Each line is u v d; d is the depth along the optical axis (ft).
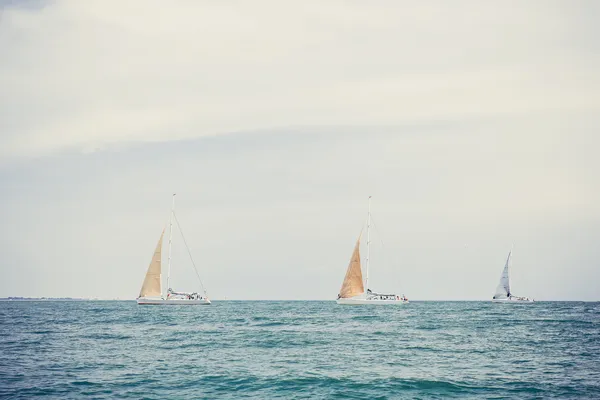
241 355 116.26
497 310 368.68
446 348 128.88
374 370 97.35
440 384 85.10
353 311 340.39
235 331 176.14
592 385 84.64
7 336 155.94
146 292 366.63
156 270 364.79
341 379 88.69
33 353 117.91
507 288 497.46
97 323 215.92
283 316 272.92
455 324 210.59
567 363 105.91
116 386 82.89
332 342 141.59
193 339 148.87
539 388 82.53
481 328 189.98
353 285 390.01
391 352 121.70
